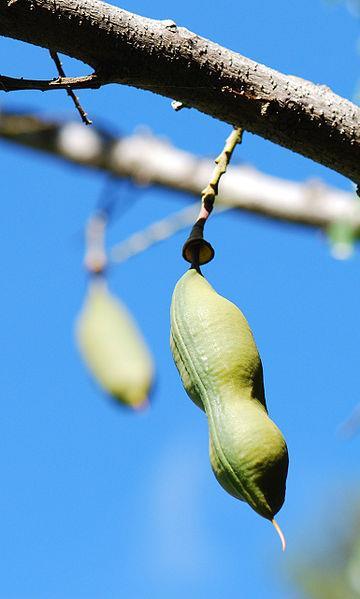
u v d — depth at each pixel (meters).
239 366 0.44
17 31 0.42
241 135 0.47
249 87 0.43
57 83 0.42
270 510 0.43
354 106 0.44
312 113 0.44
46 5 0.42
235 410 0.43
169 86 0.43
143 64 0.43
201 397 0.44
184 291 0.45
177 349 0.45
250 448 0.43
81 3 0.42
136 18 0.42
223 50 0.43
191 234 0.47
